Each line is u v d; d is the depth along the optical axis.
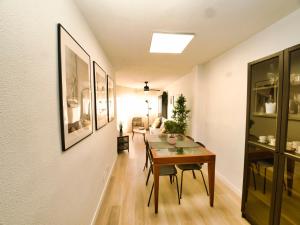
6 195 0.63
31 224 0.77
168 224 1.82
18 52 0.70
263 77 1.78
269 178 1.66
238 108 2.36
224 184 2.68
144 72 4.45
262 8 1.50
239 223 1.83
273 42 1.78
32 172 0.78
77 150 1.37
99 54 2.28
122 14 1.59
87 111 1.62
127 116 7.83
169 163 1.96
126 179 2.90
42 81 0.87
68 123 1.16
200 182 2.76
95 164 1.95
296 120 1.36
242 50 2.27
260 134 1.82
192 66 3.78
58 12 1.07
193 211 2.03
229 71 2.58
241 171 2.30
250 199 1.87
